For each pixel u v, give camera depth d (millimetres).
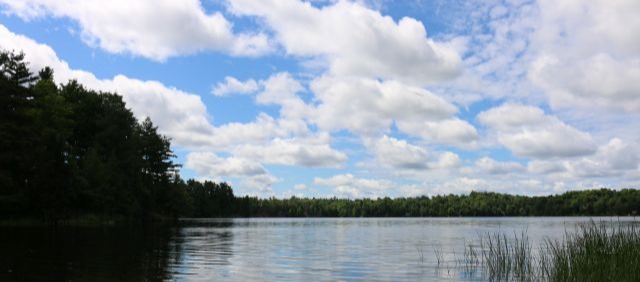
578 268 17266
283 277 18312
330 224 103438
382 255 26781
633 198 152750
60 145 62188
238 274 18875
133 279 17109
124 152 86562
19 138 52938
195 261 22844
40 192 59312
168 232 51406
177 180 108312
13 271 18344
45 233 41688
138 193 88438
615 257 16969
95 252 25641
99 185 72312
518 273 19594
